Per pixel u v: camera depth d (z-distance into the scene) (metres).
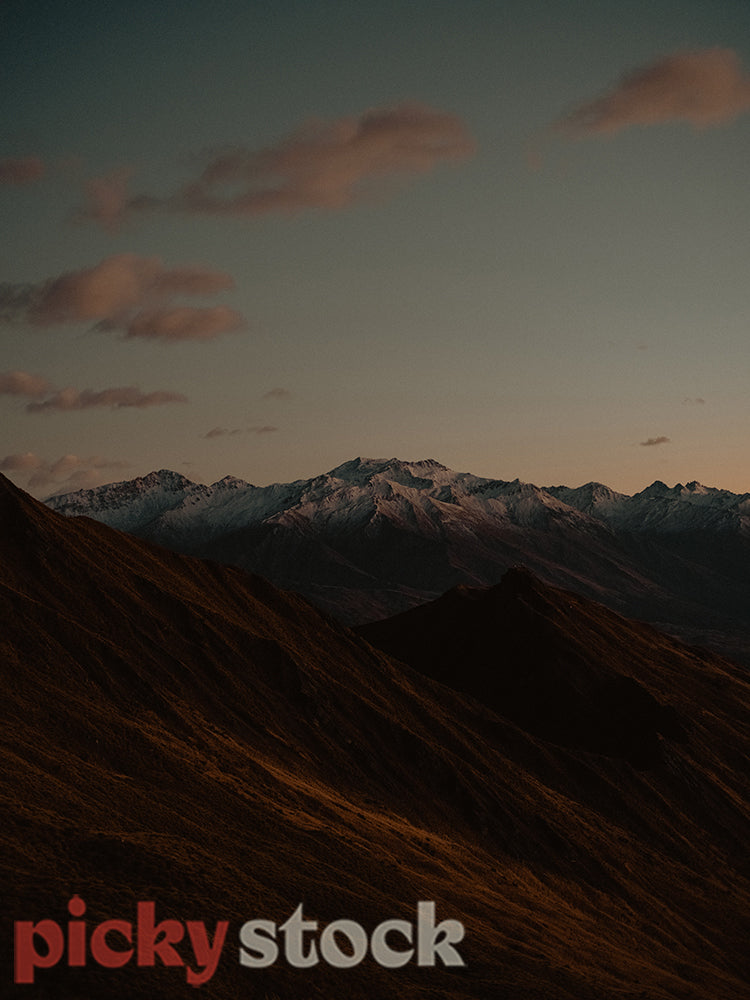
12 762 59.97
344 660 138.50
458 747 127.38
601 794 136.88
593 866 111.75
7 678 78.94
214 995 40.97
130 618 108.50
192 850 56.81
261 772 88.19
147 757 76.44
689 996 73.81
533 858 108.25
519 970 60.12
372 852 76.81
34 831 49.88
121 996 37.88
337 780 103.19
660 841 131.25
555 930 79.38
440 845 95.12
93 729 75.94
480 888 83.94
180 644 110.69
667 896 114.25
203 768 80.12
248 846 65.19
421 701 136.62
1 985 35.78
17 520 112.69
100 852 50.41
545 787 130.62
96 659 93.19
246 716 104.19
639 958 86.38
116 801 62.88
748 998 86.88
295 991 44.88
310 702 114.00
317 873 64.44
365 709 120.88
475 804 112.25
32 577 105.44
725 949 106.06
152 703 92.62
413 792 109.75
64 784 61.03
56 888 44.09
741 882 129.00
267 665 118.12
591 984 62.56
